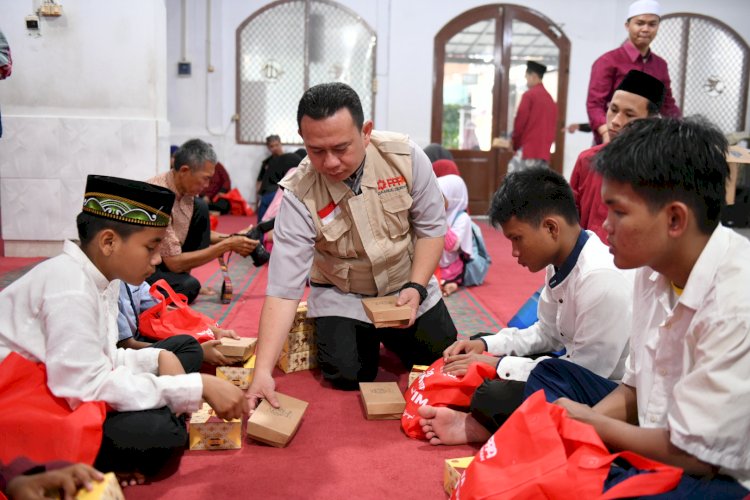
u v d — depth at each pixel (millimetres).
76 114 5027
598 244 1881
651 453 1310
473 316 3746
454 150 9250
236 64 8961
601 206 2607
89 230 1664
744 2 9258
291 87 9062
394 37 8984
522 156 8188
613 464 1369
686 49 9328
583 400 1746
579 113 9359
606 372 1880
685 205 1229
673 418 1249
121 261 1683
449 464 1685
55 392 1565
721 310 1215
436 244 2461
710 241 1267
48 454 1514
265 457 1901
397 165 2352
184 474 1786
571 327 1983
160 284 2561
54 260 1664
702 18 9266
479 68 9156
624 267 1320
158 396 1674
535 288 4574
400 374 2697
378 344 2566
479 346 2248
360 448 1979
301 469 1831
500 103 9219
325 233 2291
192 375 1722
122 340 2389
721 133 1248
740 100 9500
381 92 9086
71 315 1593
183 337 2094
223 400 1714
